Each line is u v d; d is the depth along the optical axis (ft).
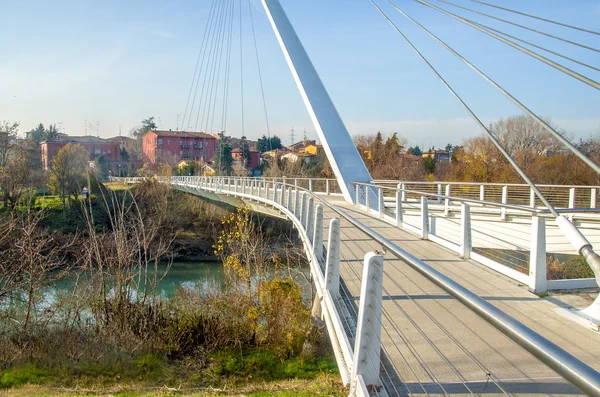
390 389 11.44
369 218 46.32
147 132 271.90
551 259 48.57
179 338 36.42
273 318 34.73
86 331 38.93
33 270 42.83
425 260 25.93
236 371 31.99
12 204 91.50
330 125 66.28
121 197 112.27
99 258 45.50
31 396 28.32
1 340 36.76
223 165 183.83
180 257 94.89
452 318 16.53
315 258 23.70
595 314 15.67
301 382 29.30
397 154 164.96
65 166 120.37
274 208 67.56
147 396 28.43
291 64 71.46
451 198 28.50
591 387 3.37
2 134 116.16
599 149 103.86
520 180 107.96
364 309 10.88
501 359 13.08
